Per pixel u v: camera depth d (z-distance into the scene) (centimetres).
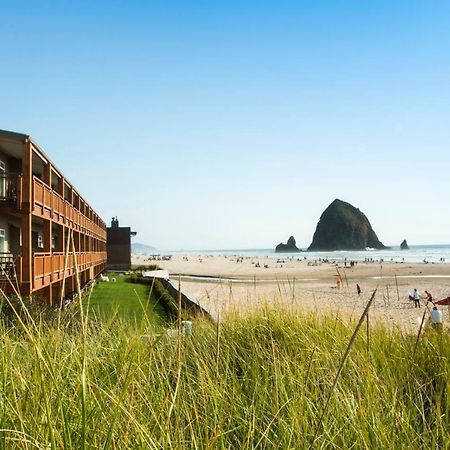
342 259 16025
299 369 388
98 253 4375
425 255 19125
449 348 441
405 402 344
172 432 235
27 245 1444
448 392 331
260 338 541
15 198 1482
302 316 671
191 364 436
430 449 260
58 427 204
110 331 498
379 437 255
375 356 448
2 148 1927
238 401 318
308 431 264
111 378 311
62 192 2200
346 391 329
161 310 1784
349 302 2678
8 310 802
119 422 217
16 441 189
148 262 14500
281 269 9494
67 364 273
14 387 241
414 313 2095
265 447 253
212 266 11369
